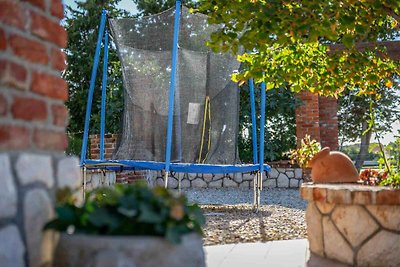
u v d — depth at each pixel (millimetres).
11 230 1646
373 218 3396
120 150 7223
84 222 1725
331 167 4441
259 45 3840
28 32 1827
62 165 2004
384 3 3725
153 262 1606
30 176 1762
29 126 1808
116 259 1579
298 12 3557
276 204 8352
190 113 6984
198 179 11680
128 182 9555
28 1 1838
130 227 1678
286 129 12438
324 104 11180
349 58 4578
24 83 1781
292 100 11578
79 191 2143
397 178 4117
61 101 2059
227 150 7098
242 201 8898
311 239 3986
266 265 3627
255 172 7238
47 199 1868
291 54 4750
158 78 7129
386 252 3342
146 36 7262
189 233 1721
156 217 1648
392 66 4988
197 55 7105
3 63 1679
